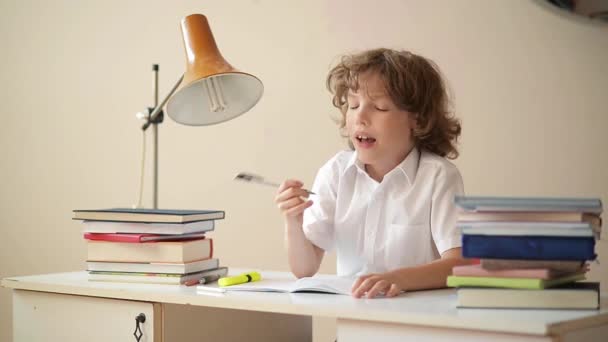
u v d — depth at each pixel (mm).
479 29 2328
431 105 1757
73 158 3020
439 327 1184
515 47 2277
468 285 1250
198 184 2809
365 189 1759
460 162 2371
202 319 1611
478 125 2340
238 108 1866
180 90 1745
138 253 1671
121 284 1645
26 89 3102
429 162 1697
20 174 3105
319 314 1284
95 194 2979
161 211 1737
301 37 2611
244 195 2723
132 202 2914
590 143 2176
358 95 1674
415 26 2422
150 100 2871
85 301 1620
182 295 1458
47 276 1808
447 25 2373
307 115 2605
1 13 3145
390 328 1230
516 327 1107
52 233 3049
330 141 2564
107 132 2959
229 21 2744
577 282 1310
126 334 1560
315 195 1823
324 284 1454
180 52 2818
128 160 2920
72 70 3020
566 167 2213
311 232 1777
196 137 2811
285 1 2639
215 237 2785
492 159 2322
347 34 2531
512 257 1237
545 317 1145
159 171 2879
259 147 2695
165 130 2865
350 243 1776
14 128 3121
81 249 2990
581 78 2182
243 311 1715
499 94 2305
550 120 2232
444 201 1646
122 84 2928
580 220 1229
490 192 2328
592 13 2098
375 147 1672
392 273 1431
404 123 1693
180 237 1685
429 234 1689
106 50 2957
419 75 1733
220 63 1746
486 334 1145
